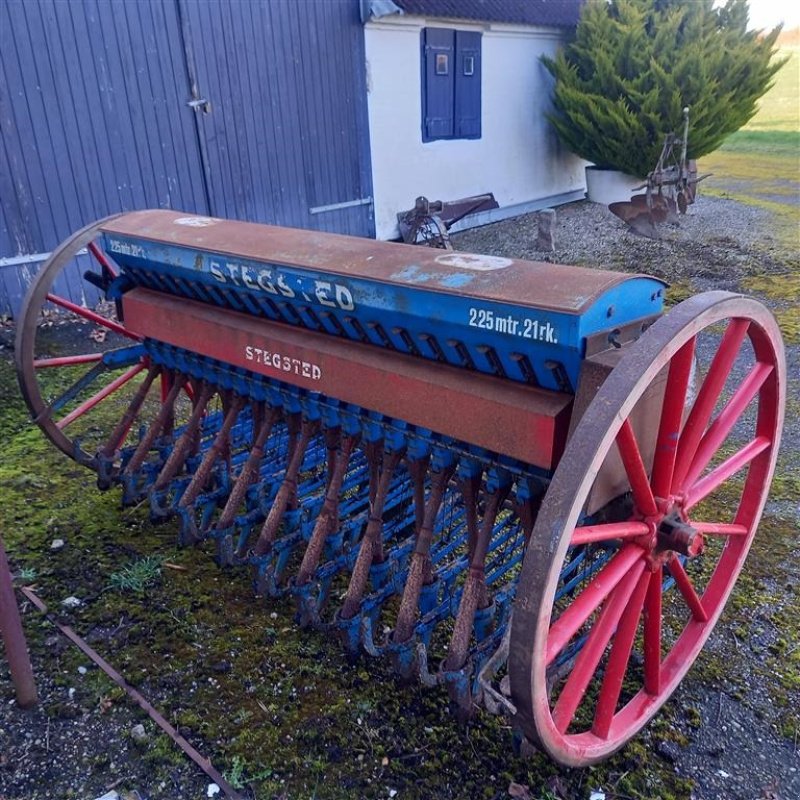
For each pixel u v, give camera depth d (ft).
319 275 8.14
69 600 9.95
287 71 25.13
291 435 10.20
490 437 7.20
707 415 6.92
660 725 8.08
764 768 7.60
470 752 7.73
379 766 7.57
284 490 9.75
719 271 26.16
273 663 8.91
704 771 7.55
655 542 6.72
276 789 7.33
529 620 5.39
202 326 10.07
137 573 10.43
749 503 8.64
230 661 8.94
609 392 5.50
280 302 9.01
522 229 33.96
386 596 9.06
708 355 19.40
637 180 37.29
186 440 11.26
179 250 9.82
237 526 10.86
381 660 8.95
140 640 9.28
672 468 6.65
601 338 6.40
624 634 6.91
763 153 53.78
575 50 35.06
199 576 10.47
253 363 9.53
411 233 28.48
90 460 12.07
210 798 7.26
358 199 28.86
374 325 8.05
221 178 24.20
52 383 17.39
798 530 11.55
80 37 20.10
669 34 31.86
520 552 10.07
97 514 11.96
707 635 8.52
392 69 28.71
